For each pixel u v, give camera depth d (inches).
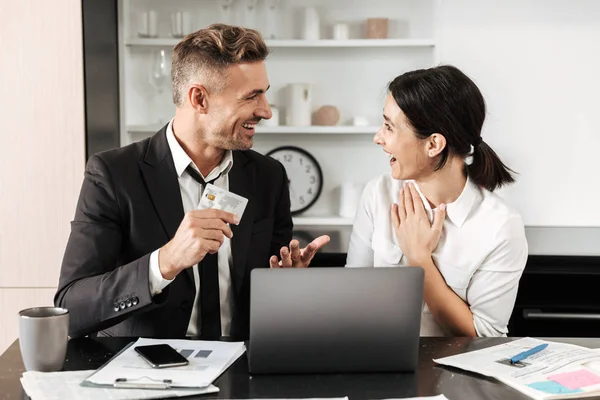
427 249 71.4
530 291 104.9
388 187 78.4
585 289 104.3
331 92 126.9
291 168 126.1
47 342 52.0
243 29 67.3
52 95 106.5
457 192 72.7
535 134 124.2
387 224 76.8
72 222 67.0
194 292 66.7
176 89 67.9
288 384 51.1
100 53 112.3
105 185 66.5
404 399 48.2
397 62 126.1
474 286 73.1
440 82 68.7
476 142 71.1
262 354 52.6
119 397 47.1
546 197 125.0
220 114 66.2
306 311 52.7
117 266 68.4
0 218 108.0
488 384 51.0
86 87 106.7
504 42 123.0
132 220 66.6
